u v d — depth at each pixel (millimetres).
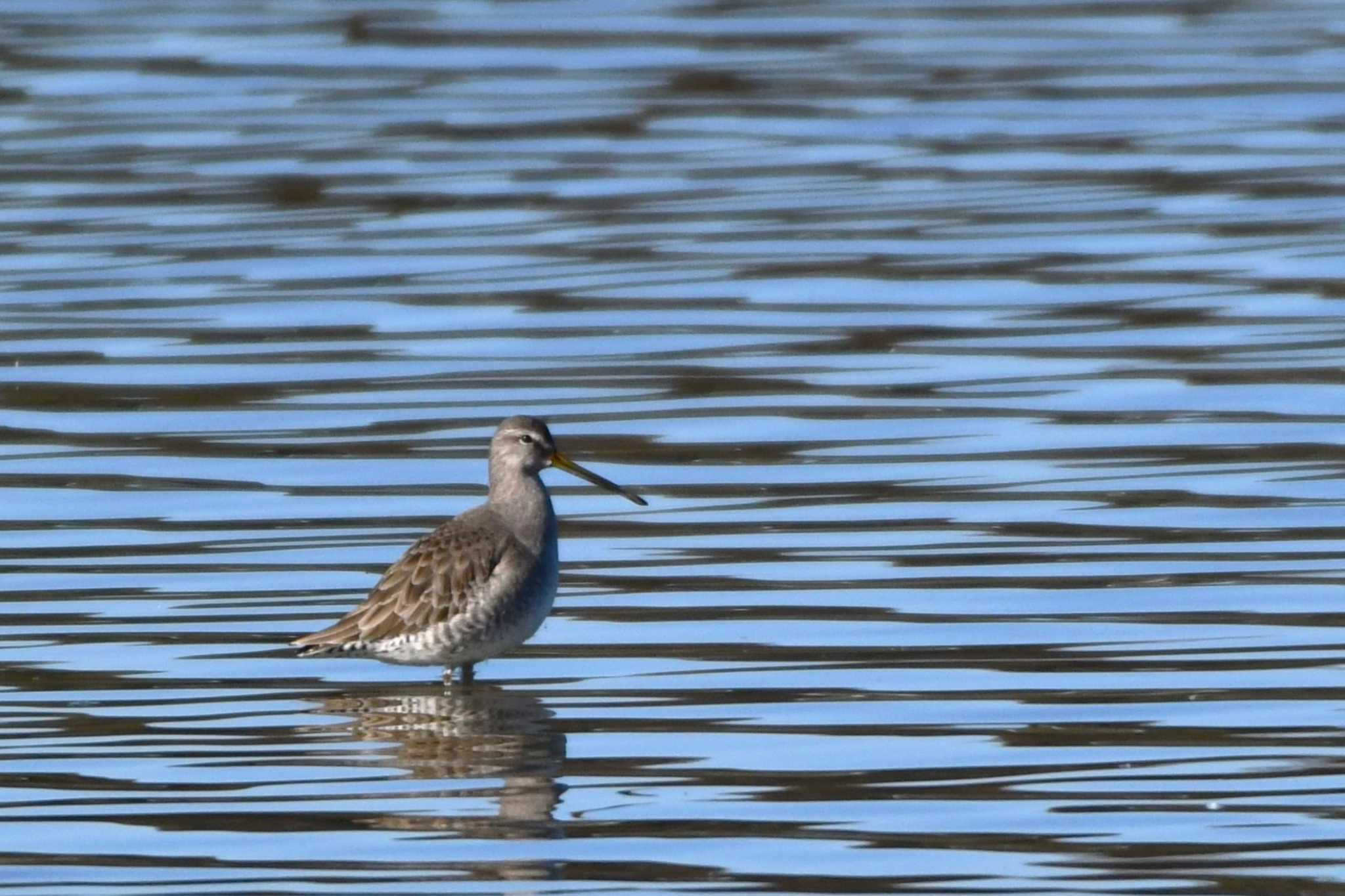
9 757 13273
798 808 12383
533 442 15094
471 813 12391
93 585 16453
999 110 32188
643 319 23516
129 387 21453
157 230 26922
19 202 28031
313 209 27828
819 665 14750
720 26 37344
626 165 29719
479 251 26016
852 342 22625
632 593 16297
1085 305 23719
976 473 18828
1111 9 38375
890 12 38438
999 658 14773
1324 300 23609
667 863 11672
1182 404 20531
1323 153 29609
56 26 37188
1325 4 38625
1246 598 15805
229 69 34562
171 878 11523
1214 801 12336
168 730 13758
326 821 12266
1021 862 11609
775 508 18094
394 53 35531
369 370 21891
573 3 38844
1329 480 18391
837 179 28953
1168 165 29266
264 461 19406
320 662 15062
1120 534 17281
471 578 14477
